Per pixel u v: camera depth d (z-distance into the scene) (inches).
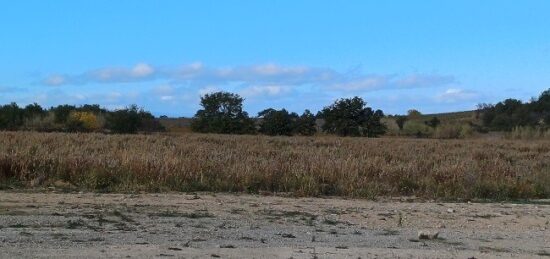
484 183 670.5
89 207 478.3
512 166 899.4
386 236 387.5
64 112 2551.7
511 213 527.2
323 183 649.0
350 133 2800.2
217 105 2844.5
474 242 373.4
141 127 2608.3
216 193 605.0
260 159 824.3
